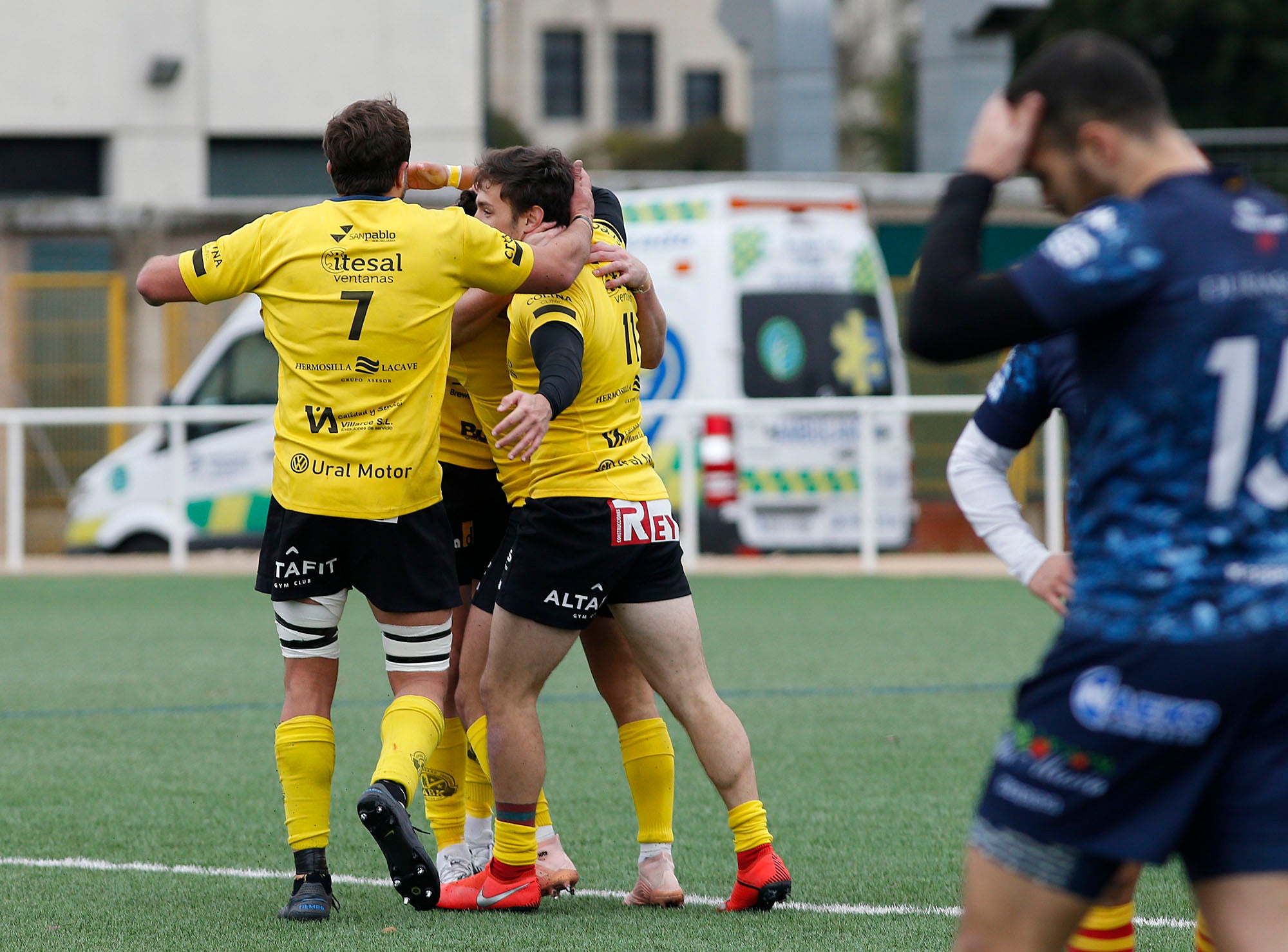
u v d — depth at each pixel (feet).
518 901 52.13
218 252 50.65
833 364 175.83
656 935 48.67
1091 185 30.12
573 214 53.31
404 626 51.24
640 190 194.39
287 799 51.90
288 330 50.21
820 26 239.91
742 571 165.89
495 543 58.23
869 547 166.71
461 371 54.49
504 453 53.36
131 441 189.06
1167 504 28.48
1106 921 36.24
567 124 563.48
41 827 64.59
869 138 472.03
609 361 50.72
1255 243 28.63
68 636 126.82
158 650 119.14
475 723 55.31
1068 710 28.73
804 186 178.91
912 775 74.18
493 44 556.10
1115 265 28.37
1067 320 28.60
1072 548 31.04
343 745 82.53
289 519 50.55
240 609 144.36
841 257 178.91
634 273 51.90
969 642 120.16
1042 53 30.58
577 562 49.96
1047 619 133.08
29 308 237.66
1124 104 29.50
